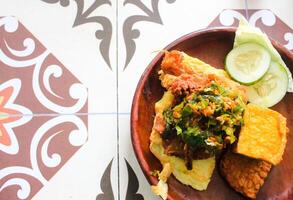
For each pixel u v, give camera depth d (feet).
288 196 1.82
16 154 1.93
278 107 1.93
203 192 1.82
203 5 2.17
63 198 1.89
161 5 2.16
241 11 2.17
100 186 1.91
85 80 2.03
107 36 2.10
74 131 1.97
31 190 1.89
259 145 1.72
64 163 1.93
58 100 2.01
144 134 1.84
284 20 2.17
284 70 1.91
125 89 2.03
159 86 1.90
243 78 1.89
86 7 2.14
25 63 2.05
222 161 1.81
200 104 1.70
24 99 2.00
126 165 1.94
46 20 2.11
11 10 2.11
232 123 1.71
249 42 1.92
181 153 1.77
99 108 2.00
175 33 2.12
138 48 2.09
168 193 1.78
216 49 1.98
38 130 1.97
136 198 1.90
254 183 1.77
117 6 2.15
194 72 1.85
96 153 1.95
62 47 2.08
